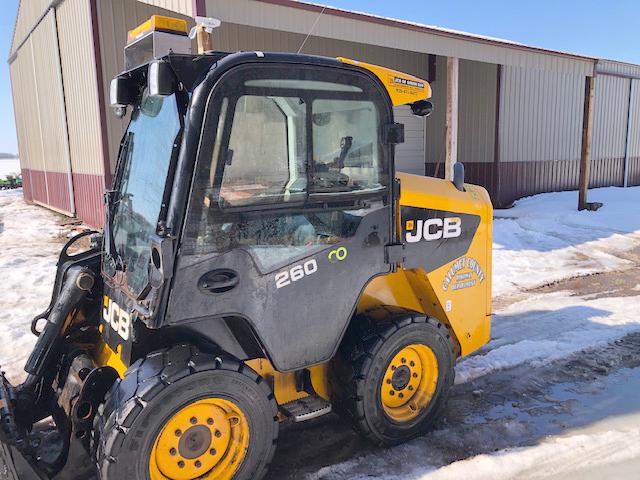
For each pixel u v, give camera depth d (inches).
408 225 128.6
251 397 101.9
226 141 96.5
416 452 127.6
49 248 398.9
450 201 136.7
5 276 303.3
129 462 91.3
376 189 117.3
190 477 99.8
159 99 108.0
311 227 108.8
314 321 111.6
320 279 111.0
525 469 119.6
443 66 590.6
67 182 578.9
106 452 90.3
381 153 117.6
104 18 410.6
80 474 105.8
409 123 595.8
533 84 588.1
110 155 426.0
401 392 129.8
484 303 149.6
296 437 135.3
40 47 623.2
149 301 95.3
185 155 93.4
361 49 539.5
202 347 102.4
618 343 198.1
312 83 105.6
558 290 274.4
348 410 122.3
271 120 101.7
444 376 134.0
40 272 310.8
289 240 106.3
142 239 105.0
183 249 94.5
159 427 93.1
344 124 111.2
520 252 354.6
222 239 98.4
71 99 517.3
